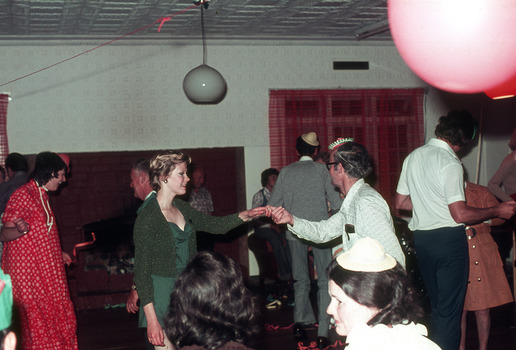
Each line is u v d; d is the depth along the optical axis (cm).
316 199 411
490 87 98
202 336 124
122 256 593
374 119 654
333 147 274
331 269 149
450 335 293
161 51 590
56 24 496
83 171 587
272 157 626
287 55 630
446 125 296
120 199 596
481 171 711
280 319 487
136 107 585
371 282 140
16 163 487
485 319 340
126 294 571
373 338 135
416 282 457
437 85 101
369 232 239
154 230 240
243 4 455
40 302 329
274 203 419
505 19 95
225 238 653
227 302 126
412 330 138
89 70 570
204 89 505
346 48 646
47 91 559
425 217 297
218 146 612
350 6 475
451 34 97
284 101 629
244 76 618
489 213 281
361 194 249
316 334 435
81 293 574
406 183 314
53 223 346
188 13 476
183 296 127
